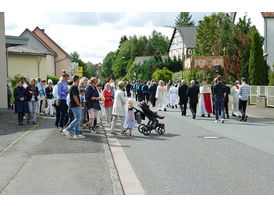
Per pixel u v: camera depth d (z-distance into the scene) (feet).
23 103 44.47
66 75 38.22
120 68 437.99
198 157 25.94
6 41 70.59
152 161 24.64
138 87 103.14
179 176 20.48
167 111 70.95
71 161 23.21
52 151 26.66
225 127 44.60
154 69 227.20
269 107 79.15
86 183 18.19
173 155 26.73
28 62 109.29
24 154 25.50
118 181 18.57
